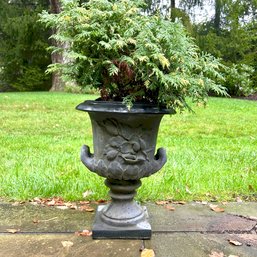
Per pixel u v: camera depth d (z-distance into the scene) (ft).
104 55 5.05
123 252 5.04
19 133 14.52
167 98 5.04
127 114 4.94
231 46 41.88
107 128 5.16
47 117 19.15
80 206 6.78
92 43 4.97
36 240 5.33
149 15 5.48
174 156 10.48
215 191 7.70
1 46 52.21
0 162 9.59
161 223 6.05
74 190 7.51
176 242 5.36
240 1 43.70
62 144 12.29
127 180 5.49
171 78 4.71
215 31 46.88
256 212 6.64
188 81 4.85
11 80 53.62
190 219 6.24
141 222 5.60
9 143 12.25
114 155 5.21
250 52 43.16
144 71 4.85
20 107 23.21
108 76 5.15
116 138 5.17
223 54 42.50
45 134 14.44
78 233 5.58
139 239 5.44
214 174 8.68
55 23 5.23
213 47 41.93
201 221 6.16
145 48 4.79
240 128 16.75
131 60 4.73
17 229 5.68
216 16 48.44
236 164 9.77
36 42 50.03
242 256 4.98
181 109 5.59
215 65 5.37
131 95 5.07
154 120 5.21
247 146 12.41
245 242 5.41
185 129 16.28
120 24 5.07
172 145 12.43
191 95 5.22
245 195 7.55
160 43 4.93
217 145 12.57
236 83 38.19
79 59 5.08
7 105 24.21
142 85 5.11
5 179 7.98
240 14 43.70
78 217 6.23
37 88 52.95
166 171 8.84
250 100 34.40
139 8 5.36
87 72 5.15
